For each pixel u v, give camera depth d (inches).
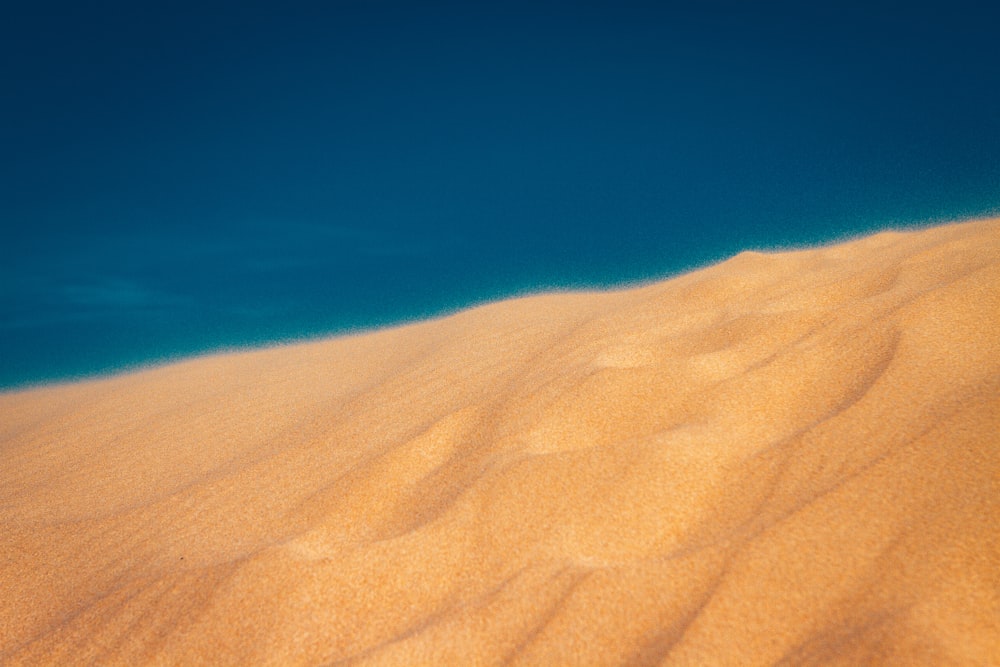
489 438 247.4
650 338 300.2
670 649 149.5
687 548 179.8
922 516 161.3
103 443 374.6
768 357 248.2
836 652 136.9
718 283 345.1
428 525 206.4
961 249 286.8
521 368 314.5
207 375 492.1
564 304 450.6
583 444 231.8
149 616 196.5
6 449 390.6
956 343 217.2
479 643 164.6
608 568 176.1
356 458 270.2
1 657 194.9
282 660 173.5
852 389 217.5
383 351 456.4
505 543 195.6
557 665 154.3
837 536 164.1
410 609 182.7
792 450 198.5
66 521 277.7
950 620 136.3
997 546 147.7
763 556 164.6
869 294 284.7
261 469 286.8
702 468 203.3
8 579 236.4
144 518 265.0
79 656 187.9
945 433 180.5
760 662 142.8
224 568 206.4
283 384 429.1
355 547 204.4
